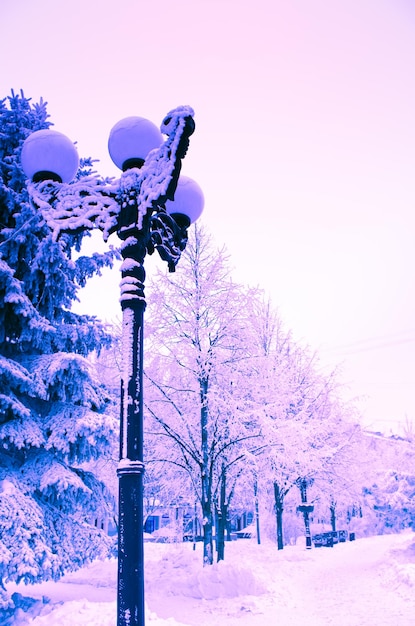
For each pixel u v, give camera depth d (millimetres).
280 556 19344
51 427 9531
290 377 21562
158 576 13445
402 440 33438
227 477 16203
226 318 15078
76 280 11906
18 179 10570
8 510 8078
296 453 15758
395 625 8281
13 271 9719
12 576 7832
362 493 32281
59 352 10094
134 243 3758
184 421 14250
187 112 3357
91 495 10070
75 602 7992
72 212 4102
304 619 9266
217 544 15797
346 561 17656
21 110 11039
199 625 8828
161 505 18469
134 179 3848
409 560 13883
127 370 3432
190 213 5098
